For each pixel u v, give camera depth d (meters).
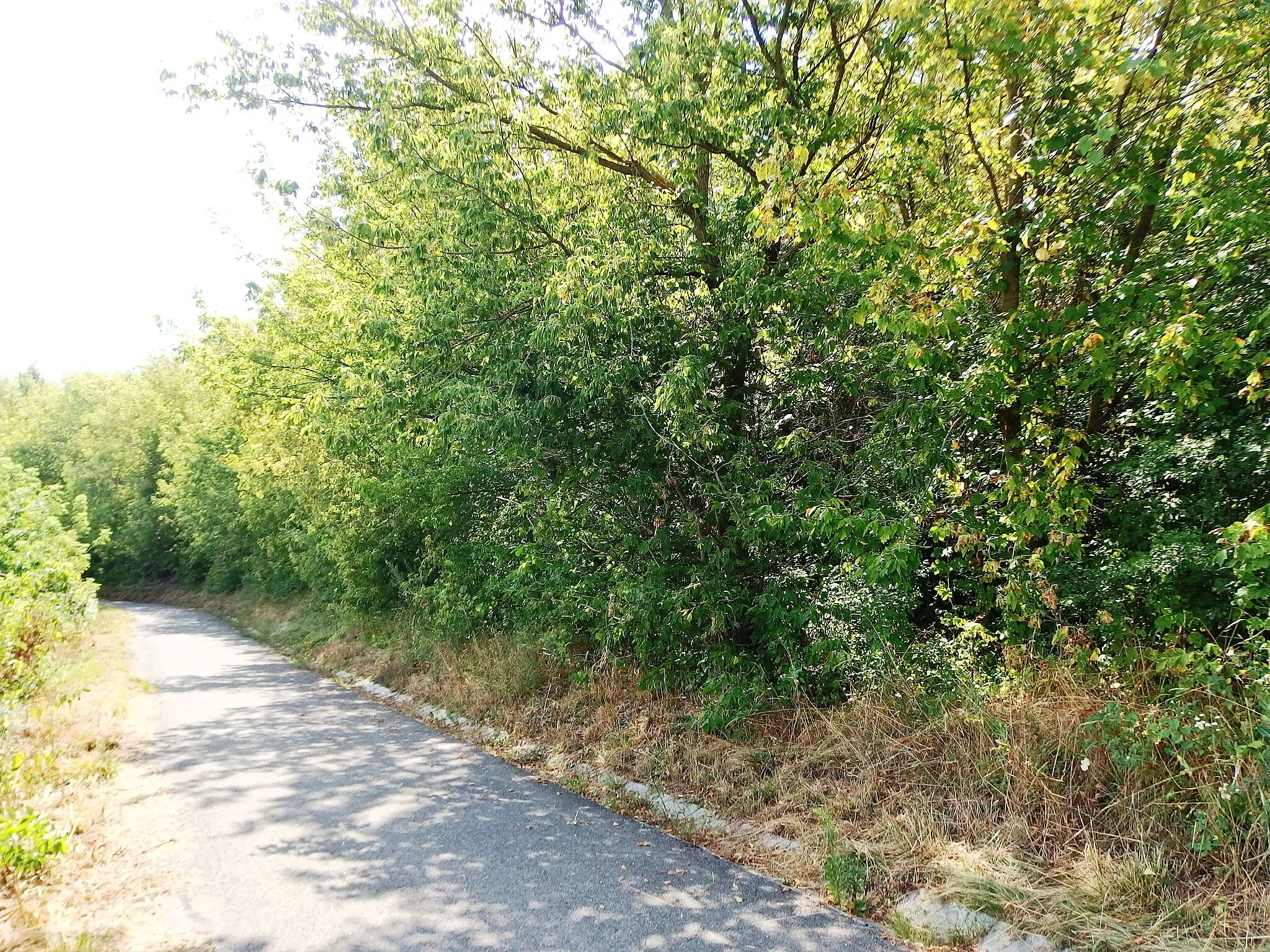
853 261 5.85
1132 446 6.03
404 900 4.25
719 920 4.00
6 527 11.45
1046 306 6.30
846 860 4.43
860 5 6.52
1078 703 4.62
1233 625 4.65
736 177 7.90
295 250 14.56
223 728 8.84
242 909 4.12
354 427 11.34
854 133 6.86
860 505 6.31
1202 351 4.90
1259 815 3.59
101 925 3.89
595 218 7.49
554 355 7.36
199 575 39.06
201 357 18.08
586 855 4.91
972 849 4.29
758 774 5.98
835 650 6.27
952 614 6.71
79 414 50.06
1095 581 5.67
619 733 7.23
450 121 7.81
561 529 8.51
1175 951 3.25
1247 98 5.24
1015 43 5.08
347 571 14.62
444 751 7.77
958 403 5.70
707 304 7.45
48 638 10.45
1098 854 3.89
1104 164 5.24
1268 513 3.92
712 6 6.78
